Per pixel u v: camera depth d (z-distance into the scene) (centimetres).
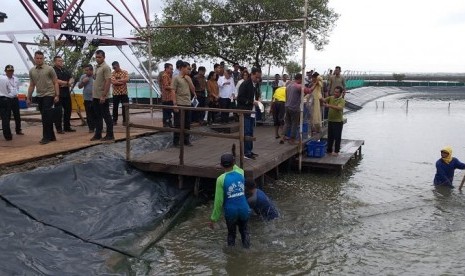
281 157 974
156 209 735
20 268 477
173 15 1747
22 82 1794
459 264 590
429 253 627
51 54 1320
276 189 966
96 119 955
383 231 714
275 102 1202
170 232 694
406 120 2712
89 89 1066
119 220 655
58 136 1009
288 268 577
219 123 1385
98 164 782
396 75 6347
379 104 4366
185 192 834
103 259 549
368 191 961
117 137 1013
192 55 1788
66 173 706
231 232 634
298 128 1158
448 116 2997
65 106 1062
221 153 951
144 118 1438
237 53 1706
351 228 727
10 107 945
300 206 841
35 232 560
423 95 6022
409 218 780
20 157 761
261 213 750
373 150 1530
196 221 745
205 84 1355
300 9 1677
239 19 1703
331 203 865
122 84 1193
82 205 659
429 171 1176
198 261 592
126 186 768
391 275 558
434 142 1727
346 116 3036
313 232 706
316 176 1098
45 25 1545
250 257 609
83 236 584
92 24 1823
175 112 1003
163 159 871
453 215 797
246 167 817
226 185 614
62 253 535
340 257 613
